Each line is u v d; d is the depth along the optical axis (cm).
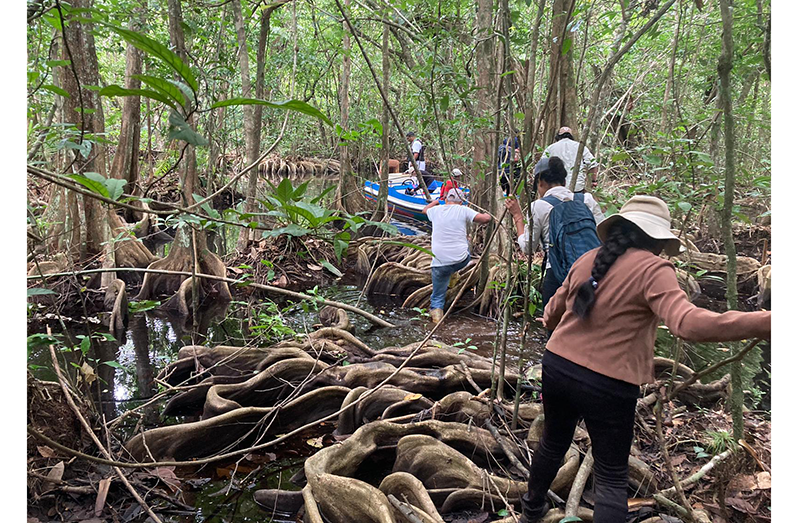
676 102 520
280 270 730
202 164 1120
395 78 1280
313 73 1213
